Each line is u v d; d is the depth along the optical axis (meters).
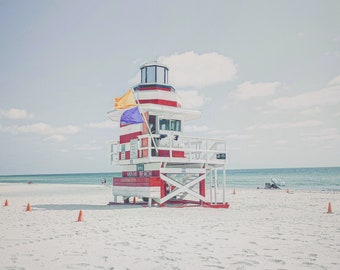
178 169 17.53
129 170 20.12
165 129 18.41
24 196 31.91
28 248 8.28
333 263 6.85
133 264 6.79
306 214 15.26
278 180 48.66
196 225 11.64
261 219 13.34
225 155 18.48
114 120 21.47
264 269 6.43
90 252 7.82
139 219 13.12
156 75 18.95
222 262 6.92
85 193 37.09
